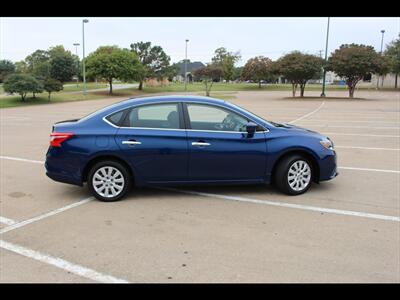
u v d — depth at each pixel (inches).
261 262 139.3
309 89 2330.2
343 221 178.9
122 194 210.2
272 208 197.2
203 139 207.6
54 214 190.5
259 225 174.2
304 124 585.3
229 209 195.9
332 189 231.0
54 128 212.4
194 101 213.8
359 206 199.9
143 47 2260.1
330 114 762.8
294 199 211.6
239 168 212.1
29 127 583.8
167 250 149.4
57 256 145.3
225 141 208.5
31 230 170.4
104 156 206.5
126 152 204.7
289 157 215.0
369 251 147.6
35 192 229.8
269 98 1462.8
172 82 3496.6
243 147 209.8
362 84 2896.2
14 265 138.6
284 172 214.2
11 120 702.5
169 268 135.5
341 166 295.3
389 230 168.1
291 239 158.9
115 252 148.1
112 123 208.2
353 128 535.5
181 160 207.8
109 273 132.7
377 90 2134.6
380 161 313.7
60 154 205.8
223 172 211.8
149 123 209.5
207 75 1894.7
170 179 210.7
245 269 134.6
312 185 239.8
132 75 1866.4
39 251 149.6
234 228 170.9
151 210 195.5
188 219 182.4
